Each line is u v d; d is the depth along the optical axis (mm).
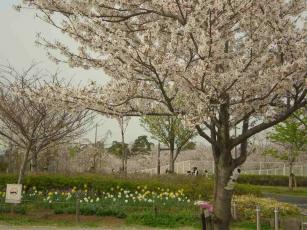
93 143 36938
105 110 7375
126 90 7262
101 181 18375
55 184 18156
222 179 6918
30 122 17297
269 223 14414
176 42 6945
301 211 16656
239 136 6906
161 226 14000
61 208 15195
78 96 7312
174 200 16266
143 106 7664
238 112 7215
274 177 37094
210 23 6785
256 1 7047
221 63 7141
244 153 7055
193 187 18281
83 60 7812
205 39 6672
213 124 6988
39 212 15102
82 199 16469
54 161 34656
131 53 6801
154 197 16500
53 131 18094
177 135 30766
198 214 14422
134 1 7609
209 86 6773
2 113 16609
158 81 6957
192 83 6664
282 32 7156
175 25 7297
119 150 43125
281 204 16016
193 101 6840
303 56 7082
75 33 7508
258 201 15992
